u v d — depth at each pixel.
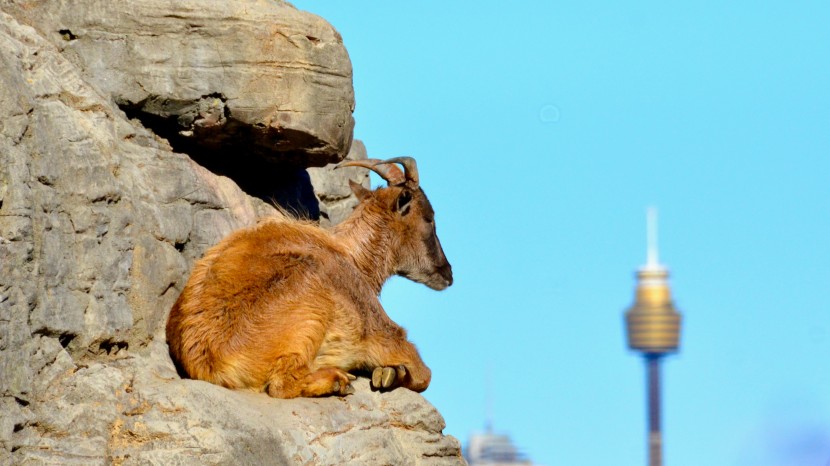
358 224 25.52
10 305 18.69
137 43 23.89
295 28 24.44
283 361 21.41
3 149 19.20
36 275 19.53
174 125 24.67
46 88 21.44
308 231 23.75
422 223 26.28
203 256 23.11
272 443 20.05
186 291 22.08
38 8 23.56
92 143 21.42
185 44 24.02
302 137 24.84
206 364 21.34
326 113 24.81
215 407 19.83
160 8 23.94
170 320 22.14
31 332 19.28
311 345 21.72
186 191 24.02
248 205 26.02
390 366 23.19
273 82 24.31
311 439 20.80
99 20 23.78
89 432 19.27
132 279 21.66
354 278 23.11
